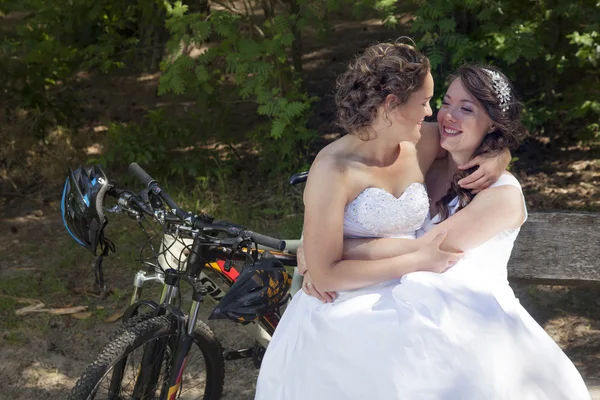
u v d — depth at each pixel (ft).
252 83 17.67
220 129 20.02
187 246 9.52
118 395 9.95
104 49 21.20
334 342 8.37
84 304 15.10
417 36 18.44
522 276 11.27
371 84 7.87
